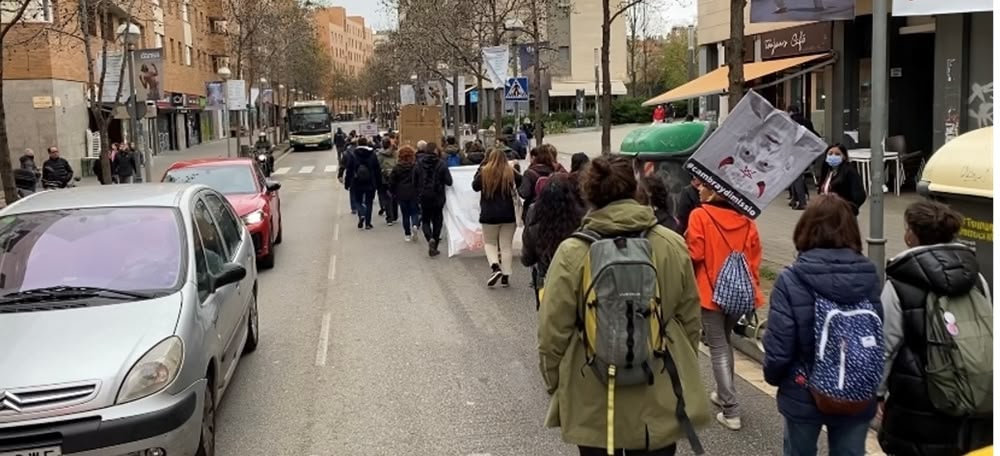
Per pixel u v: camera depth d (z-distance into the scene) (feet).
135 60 66.90
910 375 12.89
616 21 231.71
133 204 20.84
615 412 11.78
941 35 50.19
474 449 18.26
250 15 139.33
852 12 34.88
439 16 97.96
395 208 59.00
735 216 18.95
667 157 28.14
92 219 20.13
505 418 20.12
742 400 20.97
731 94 32.12
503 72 72.59
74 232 19.65
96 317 16.61
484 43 97.04
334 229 58.03
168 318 16.69
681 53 236.63
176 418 15.52
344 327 29.53
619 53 234.58
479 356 25.49
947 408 12.60
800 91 71.87
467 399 21.56
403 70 175.01
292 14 178.50
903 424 13.21
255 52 161.68
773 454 17.57
